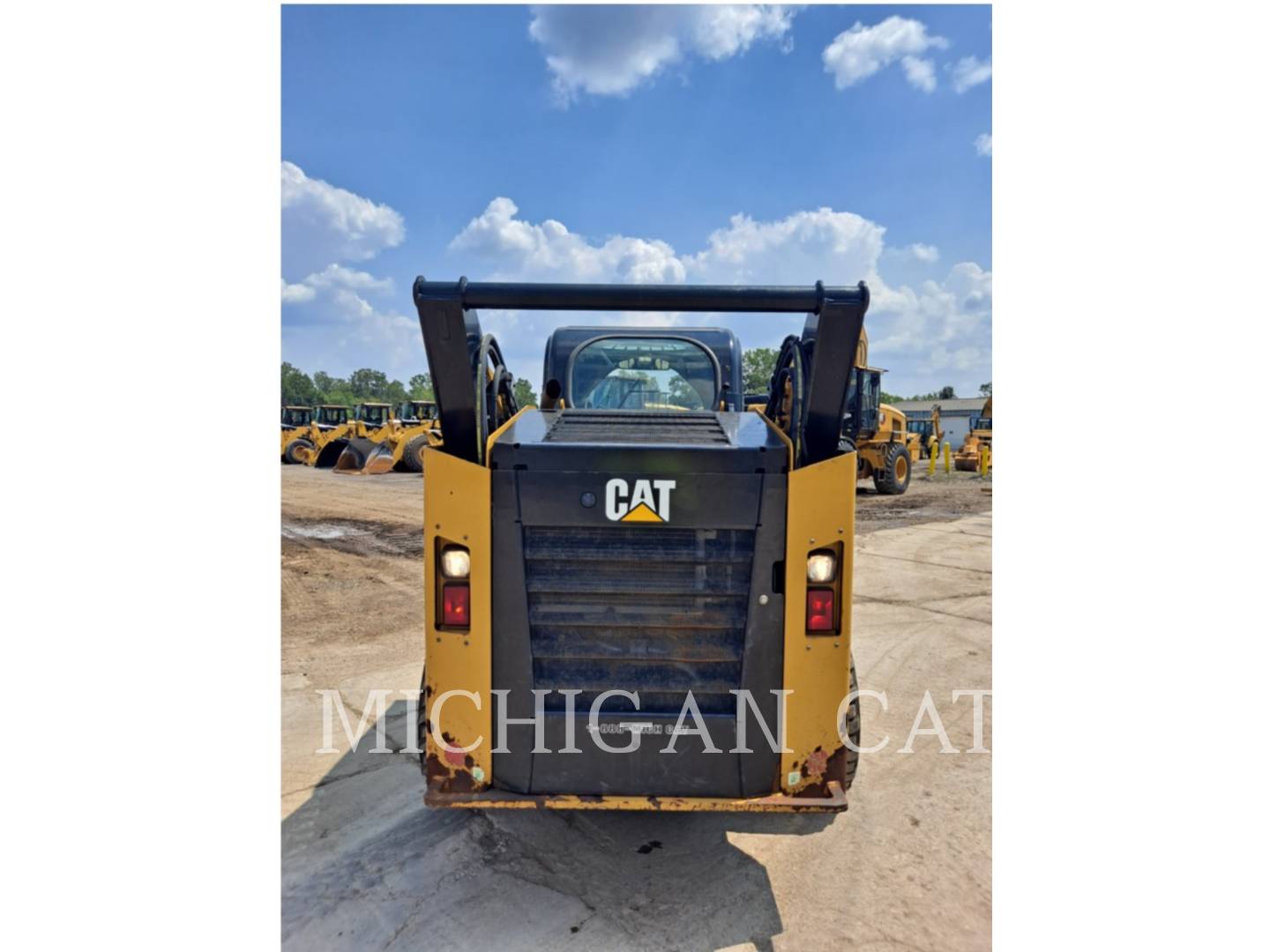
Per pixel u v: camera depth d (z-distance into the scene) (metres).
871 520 11.11
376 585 6.72
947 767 3.26
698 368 4.17
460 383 2.14
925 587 6.61
